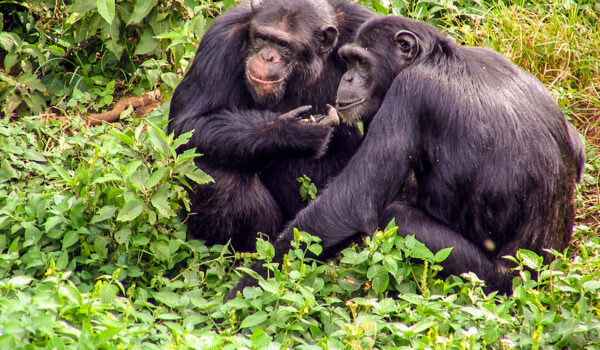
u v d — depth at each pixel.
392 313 9.66
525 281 9.85
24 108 15.41
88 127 14.48
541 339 9.23
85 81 15.99
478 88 10.34
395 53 11.20
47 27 16.33
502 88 10.43
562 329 9.33
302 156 11.81
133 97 15.81
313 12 12.31
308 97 12.85
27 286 9.45
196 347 8.20
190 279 10.62
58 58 15.89
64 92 15.80
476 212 10.37
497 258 10.59
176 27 15.89
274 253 10.70
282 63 12.08
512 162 10.13
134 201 10.20
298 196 12.99
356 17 12.89
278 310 9.30
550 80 16.16
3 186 11.94
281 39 11.95
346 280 10.32
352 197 10.38
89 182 10.56
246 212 12.28
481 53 10.94
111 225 10.55
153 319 9.41
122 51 16.28
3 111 14.83
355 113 11.49
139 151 11.05
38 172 12.62
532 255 9.90
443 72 10.49
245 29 12.27
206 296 10.63
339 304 10.30
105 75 16.41
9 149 12.77
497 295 10.49
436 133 10.40
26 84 15.17
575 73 16.28
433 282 10.15
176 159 10.57
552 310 9.81
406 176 10.58
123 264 10.46
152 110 15.74
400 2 17.03
